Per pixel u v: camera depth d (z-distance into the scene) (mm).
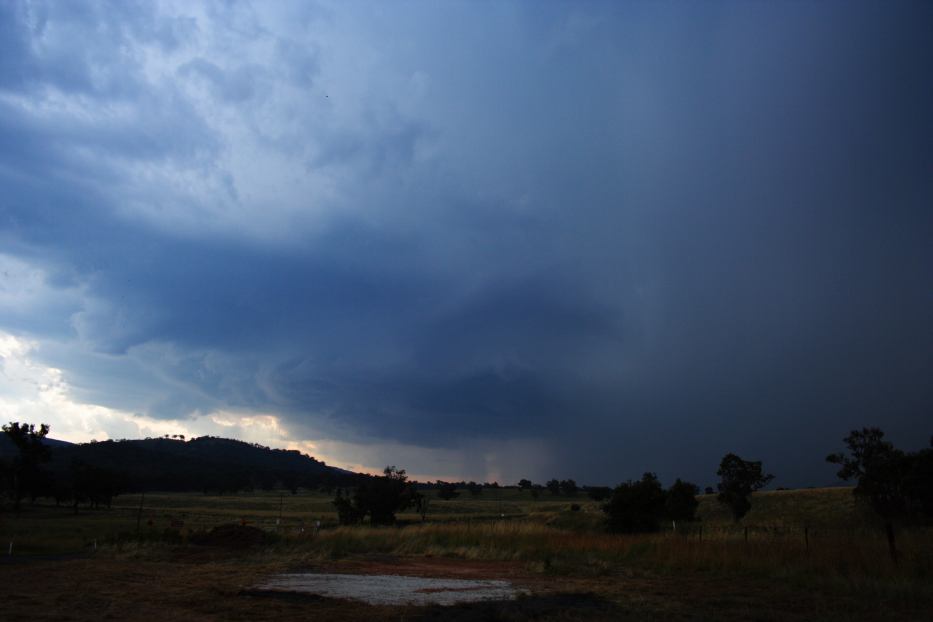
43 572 18328
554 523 56062
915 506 44281
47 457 89125
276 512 89750
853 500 55906
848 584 16094
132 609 12609
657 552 23625
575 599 14578
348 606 13453
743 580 18297
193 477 162625
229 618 11953
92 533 38719
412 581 17875
